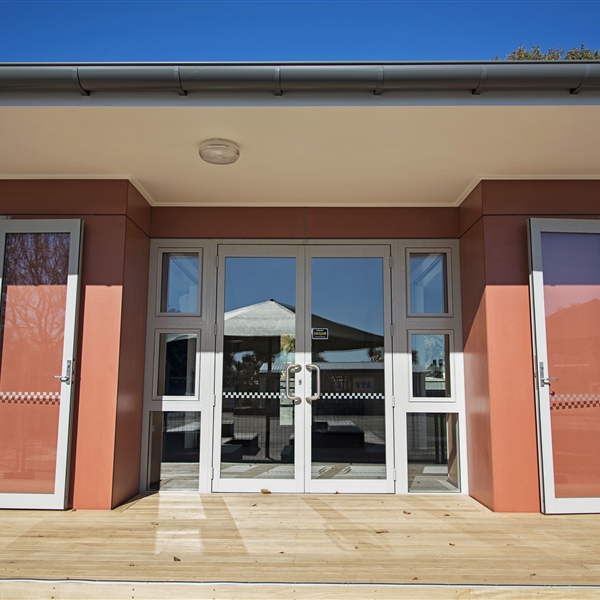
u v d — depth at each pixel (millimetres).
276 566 2725
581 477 3732
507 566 2738
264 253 4617
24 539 3129
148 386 4469
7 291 3912
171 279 4617
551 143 3387
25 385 3824
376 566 2732
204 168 3834
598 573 2652
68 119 3027
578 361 3820
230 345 4531
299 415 4434
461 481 4324
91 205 4000
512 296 3912
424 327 4516
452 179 4055
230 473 4387
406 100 2832
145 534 3236
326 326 4535
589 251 3920
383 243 4609
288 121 3051
